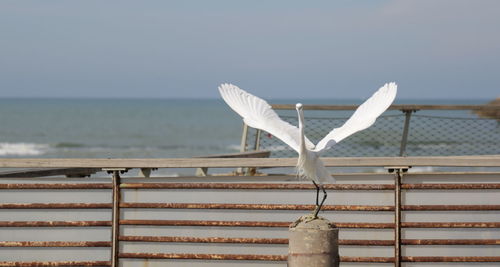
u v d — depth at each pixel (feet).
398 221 32.96
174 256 33.35
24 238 33.76
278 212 33.45
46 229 33.76
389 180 33.22
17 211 33.60
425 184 32.96
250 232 33.63
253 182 33.58
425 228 33.35
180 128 333.62
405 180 33.17
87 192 33.71
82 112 469.16
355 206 33.17
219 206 33.22
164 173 119.34
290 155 61.82
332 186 33.24
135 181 33.58
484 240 33.09
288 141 25.46
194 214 33.65
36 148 245.24
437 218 33.32
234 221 33.45
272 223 33.19
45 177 34.65
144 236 33.58
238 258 33.09
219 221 33.45
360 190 33.42
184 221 33.47
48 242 33.45
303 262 28.07
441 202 33.32
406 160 32.22
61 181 33.60
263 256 33.06
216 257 33.22
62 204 33.32
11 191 33.58
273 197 33.47
